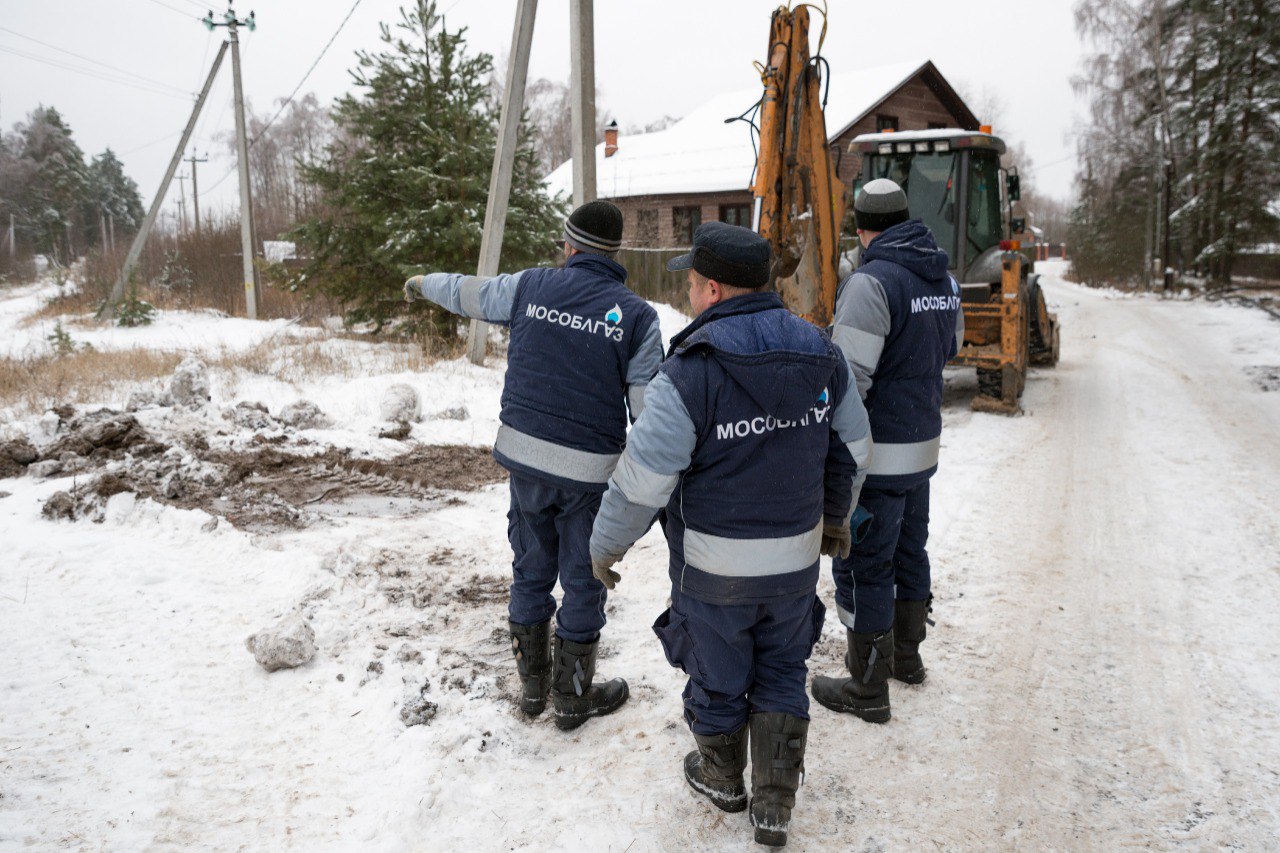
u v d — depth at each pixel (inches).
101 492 197.6
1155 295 1156.5
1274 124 1101.7
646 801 105.9
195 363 293.7
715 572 90.7
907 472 119.7
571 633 118.5
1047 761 117.0
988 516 224.8
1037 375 469.1
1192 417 349.7
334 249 479.5
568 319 112.7
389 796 105.0
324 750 114.7
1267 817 104.7
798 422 89.4
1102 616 163.9
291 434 266.8
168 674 131.2
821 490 94.7
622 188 1103.6
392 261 454.3
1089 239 1501.0
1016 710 130.1
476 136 459.5
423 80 459.5
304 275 494.3
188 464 227.3
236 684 130.0
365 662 136.3
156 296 807.7
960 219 386.6
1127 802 108.2
